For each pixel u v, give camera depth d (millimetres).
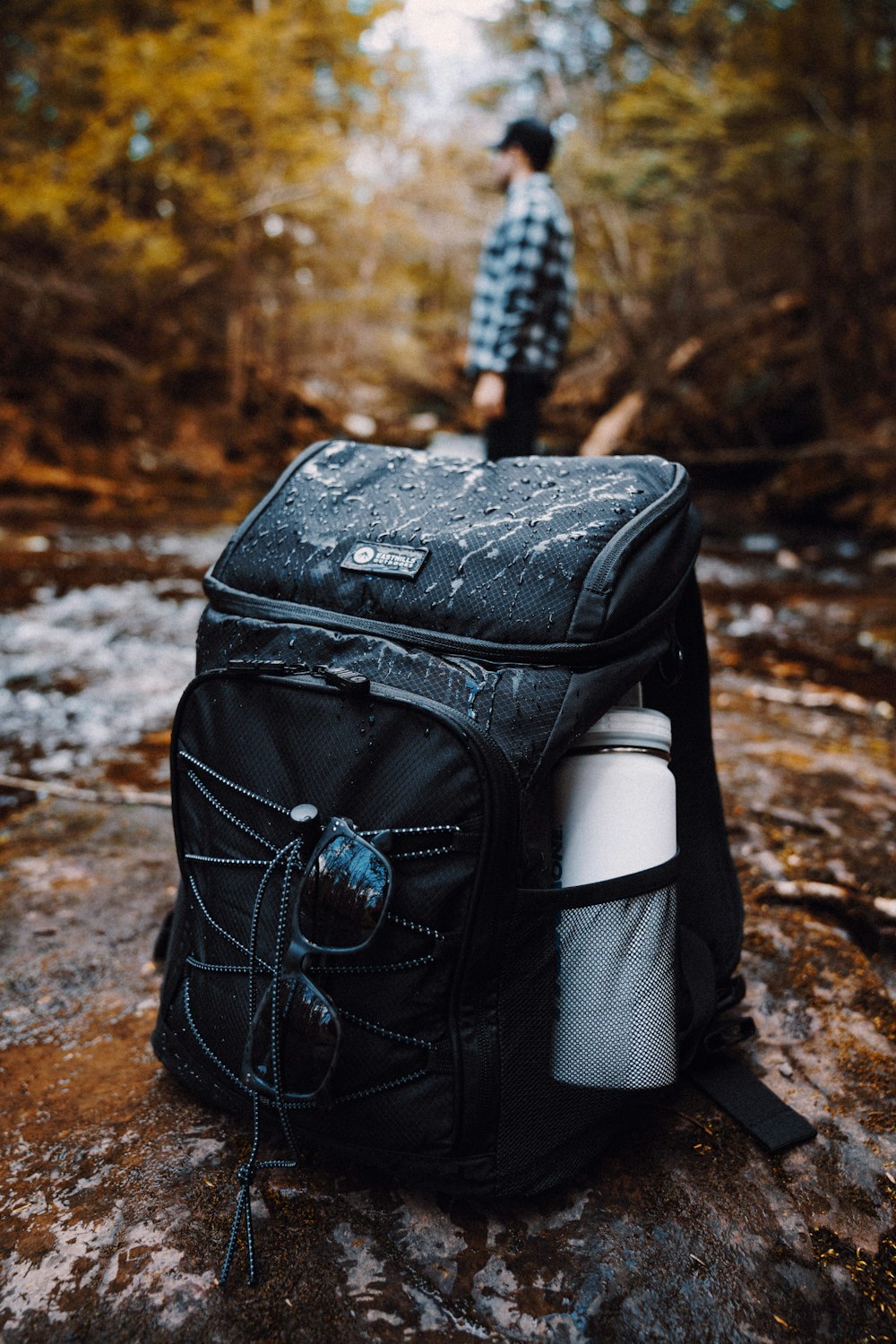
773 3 11086
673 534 1057
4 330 11484
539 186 3500
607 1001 983
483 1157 952
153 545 7141
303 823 932
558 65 15508
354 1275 917
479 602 998
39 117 12703
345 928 901
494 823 878
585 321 18375
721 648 4176
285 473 1274
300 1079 921
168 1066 1155
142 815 2141
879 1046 1305
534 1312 885
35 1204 1002
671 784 1050
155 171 13375
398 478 1216
